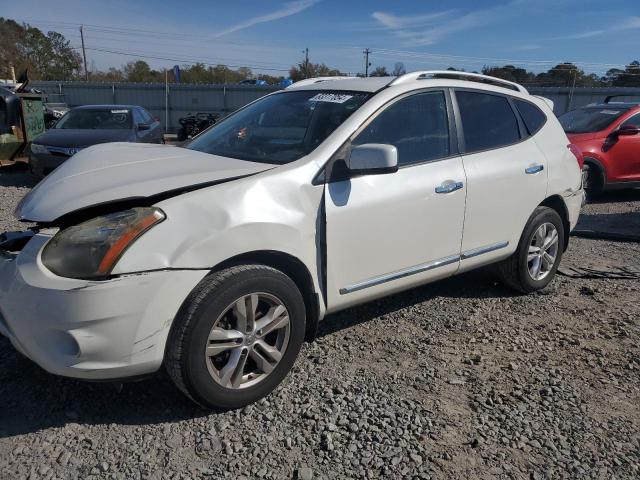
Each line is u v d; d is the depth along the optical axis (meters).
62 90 36.16
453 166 3.83
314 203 3.11
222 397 2.84
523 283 4.61
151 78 70.44
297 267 3.12
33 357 2.65
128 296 2.50
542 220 4.59
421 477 2.49
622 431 2.88
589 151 8.71
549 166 4.56
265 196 2.92
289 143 3.46
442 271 3.89
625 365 3.56
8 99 10.73
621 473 2.56
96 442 2.66
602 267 5.62
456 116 3.98
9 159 10.98
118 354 2.56
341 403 3.03
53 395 3.02
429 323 4.14
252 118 3.98
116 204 2.72
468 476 2.52
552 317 4.32
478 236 4.07
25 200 3.08
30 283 2.53
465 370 3.45
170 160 3.31
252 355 2.95
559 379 3.37
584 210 8.65
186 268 2.62
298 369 3.38
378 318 4.20
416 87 3.78
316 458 2.60
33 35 73.44
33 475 2.43
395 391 3.17
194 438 2.71
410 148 3.65
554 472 2.56
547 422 2.93
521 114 4.53
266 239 2.87
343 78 4.27
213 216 2.72
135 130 10.79
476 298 4.67
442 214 3.73
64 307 2.47
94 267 2.49
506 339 3.91
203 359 2.73
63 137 9.96
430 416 2.94
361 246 3.33
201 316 2.68
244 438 2.72
